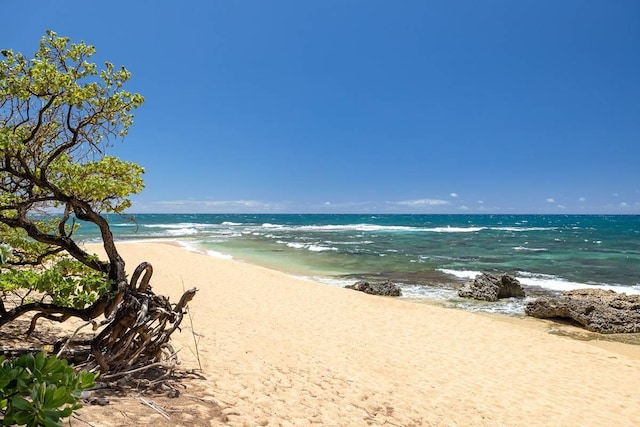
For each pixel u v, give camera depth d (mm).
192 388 5184
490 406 6766
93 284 4930
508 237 47688
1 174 5070
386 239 43812
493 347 10172
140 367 5246
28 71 4168
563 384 8141
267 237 45562
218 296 13922
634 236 50469
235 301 13312
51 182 5137
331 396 6008
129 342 4844
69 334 6988
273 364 7062
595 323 12867
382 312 12977
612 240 43844
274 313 12023
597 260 27547
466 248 34688
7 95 4219
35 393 1965
